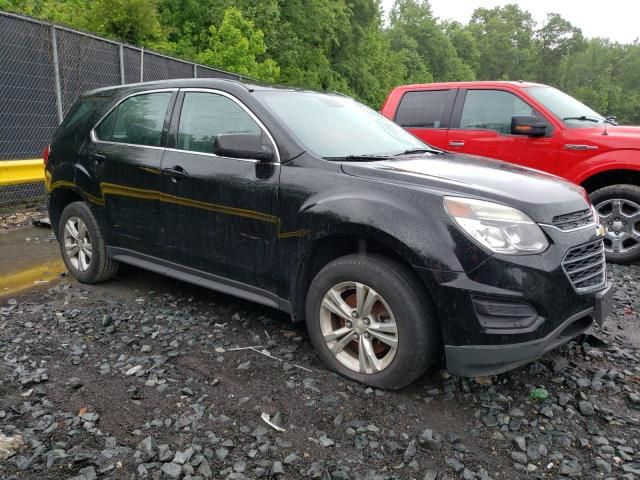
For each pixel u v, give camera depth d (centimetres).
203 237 383
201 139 391
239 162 362
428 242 279
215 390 307
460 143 702
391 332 297
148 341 371
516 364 279
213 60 2092
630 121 10638
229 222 365
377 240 295
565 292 283
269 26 2983
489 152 679
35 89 873
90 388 307
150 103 435
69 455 247
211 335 382
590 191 637
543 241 282
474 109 702
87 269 482
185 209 390
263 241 348
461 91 718
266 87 398
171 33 2469
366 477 238
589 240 304
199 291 477
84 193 469
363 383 313
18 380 313
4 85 826
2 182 732
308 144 350
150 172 411
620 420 289
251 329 394
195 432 267
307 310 334
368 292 304
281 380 320
